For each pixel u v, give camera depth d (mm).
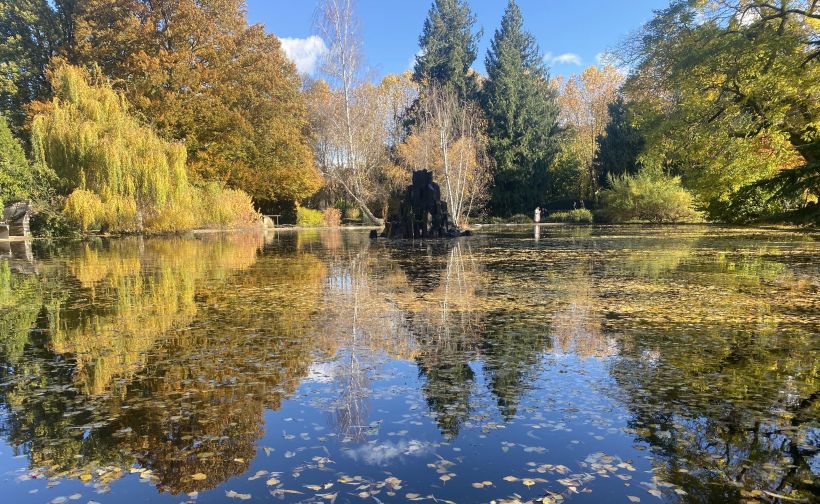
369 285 7777
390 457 2418
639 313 5516
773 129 17109
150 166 19328
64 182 18734
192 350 4230
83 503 2070
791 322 5012
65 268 10430
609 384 3334
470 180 33562
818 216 17938
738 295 6523
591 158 45406
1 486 2209
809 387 3229
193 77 25922
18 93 26984
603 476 2223
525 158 40375
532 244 16266
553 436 2611
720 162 18672
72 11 28188
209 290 7379
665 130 19406
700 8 17375
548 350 4156
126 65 25406
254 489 2148
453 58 44500
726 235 17734
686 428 2676
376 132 36156
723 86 17469
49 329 5074
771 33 15578
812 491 2096
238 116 26891
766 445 2488
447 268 9953
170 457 2445
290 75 33875
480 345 4324
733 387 3244
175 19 26281
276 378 3523
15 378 3580
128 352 4195
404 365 3801
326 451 2486
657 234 19531
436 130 33094
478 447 2508
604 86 47156
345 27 26094
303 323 5195
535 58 45031
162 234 22281
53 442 2615
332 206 40406
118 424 2805
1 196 18875
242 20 29828
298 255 13094
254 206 35812
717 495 2074
